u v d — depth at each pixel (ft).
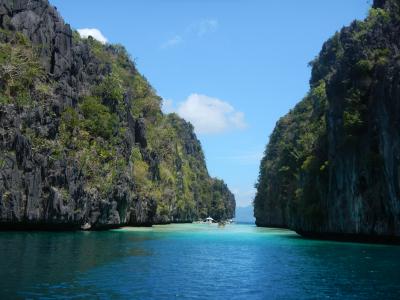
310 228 267.80
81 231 252.83
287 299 81.97
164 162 477.77
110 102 311.47
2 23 245.04
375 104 207.31
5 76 221.05
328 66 418.92
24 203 215.92
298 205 300.81
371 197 212.02
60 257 122.11
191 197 607.78
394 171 194.49
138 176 360.48
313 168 273.33
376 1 324.80
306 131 354.74
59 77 260.42
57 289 82.02
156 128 470.80
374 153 208.95
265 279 102.63
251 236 273.13
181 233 288.10
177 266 119.96
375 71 213.66
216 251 166.61
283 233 319.27
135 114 421.18
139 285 90.02
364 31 258.37
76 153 251.60
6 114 213.25
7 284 83.71
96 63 322.96
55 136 239.71
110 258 128.06
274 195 452.35
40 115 229.45
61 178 233.14
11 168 209.87
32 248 138.62
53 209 225.56
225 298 82.12
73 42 306.96
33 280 88.38
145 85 477.36
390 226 204.03
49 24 263.70
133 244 179.01
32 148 221.25
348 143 224.33
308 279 102.83
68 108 257.55
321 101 335.88
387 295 85.40
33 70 235.61
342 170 231.30
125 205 300.81
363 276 107.14
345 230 230.07
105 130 284.82
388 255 153.17
